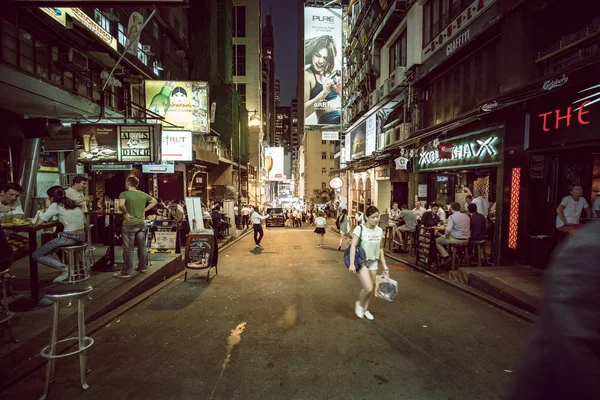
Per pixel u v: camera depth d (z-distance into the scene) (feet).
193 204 30.60
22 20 25.26
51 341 10.30
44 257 17.16
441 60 37.76
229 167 93.61
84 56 34.30
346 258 17.20
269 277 26.18
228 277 26.25
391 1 50.70
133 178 22.09
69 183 34.88
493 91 30.22
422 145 39.22
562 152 22.25
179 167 59.62
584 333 2.68
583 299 2.77
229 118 102.27
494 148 28.14
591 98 19.70
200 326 15.93
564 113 21.61
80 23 32.60
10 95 24.91
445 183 44.34
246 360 12.57
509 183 26.09
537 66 24.76
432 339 14.29
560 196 23.21
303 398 10.19
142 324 16.20
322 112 89.30
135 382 11.09
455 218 25.53
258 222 43.19
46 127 26.68
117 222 34.37
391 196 55.36
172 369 11.92
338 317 17.01
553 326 2.98
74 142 31.24
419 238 28.91
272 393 10.46
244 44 151.53
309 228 82.74
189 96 47.67
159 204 41.11
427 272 26.37
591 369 2.61
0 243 12.62
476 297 20.11
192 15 80.94
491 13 29.58
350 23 87.76
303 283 24.20
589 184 23.07
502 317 16.81
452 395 10.28
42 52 28.22
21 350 12.47
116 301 18.03
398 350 13.29
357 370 11.79
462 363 12.25
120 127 31.83
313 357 12.76
